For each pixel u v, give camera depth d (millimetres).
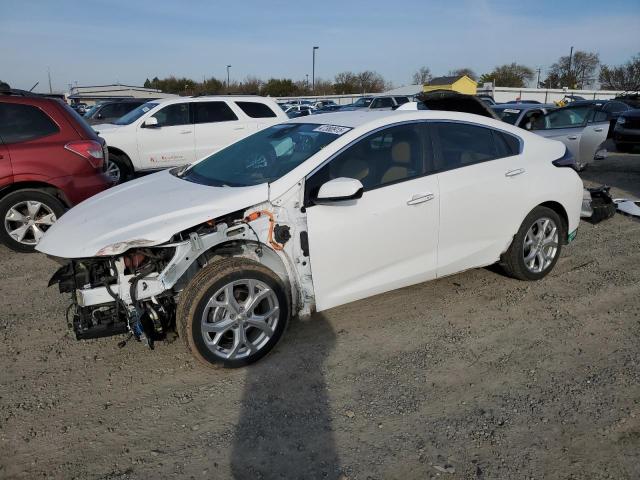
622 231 6672
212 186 3844
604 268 5297
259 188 3531
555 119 11211
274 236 3516
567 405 3090
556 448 2740
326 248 3658
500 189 4379
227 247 3525
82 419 3064
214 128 10664
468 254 4352
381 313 4332
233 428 2961
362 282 3883
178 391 3316
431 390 3273
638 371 3426
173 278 3252
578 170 11062
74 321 3465
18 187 5996
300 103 42312
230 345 3535
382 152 3934
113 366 3623
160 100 11008
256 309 3602
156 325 3344
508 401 3143
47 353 3816
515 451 2723
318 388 3318
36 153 5902
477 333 3984
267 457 2730
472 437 2838
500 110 12141
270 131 4566
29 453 2793
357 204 3732
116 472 2648
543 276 4910
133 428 2980
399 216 3881
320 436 2883
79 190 6145
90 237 3277
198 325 3260
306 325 4145
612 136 14062
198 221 3309
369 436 2869
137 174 10586
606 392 3205
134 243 3174
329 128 4078
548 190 4672
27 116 5965
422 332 4012
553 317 4227
